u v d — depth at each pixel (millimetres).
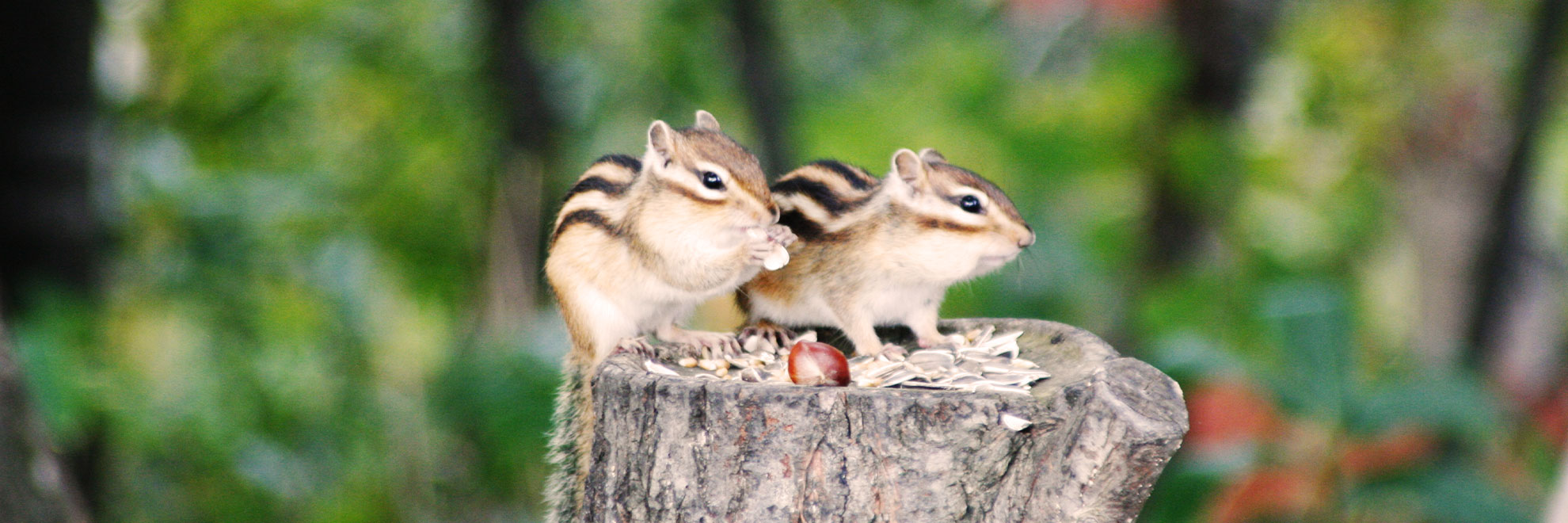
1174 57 11961
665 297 6801
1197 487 8094
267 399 13078
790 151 13281
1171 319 11297
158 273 13023
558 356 11336
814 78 16172
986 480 4660
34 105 10156
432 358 15148
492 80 13336
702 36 15172
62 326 9250
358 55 15422
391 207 15641
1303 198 16141
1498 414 8336
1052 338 6098
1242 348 11070
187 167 13234
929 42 15641
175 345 12727
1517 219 14766
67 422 8688
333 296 13727
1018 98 12867
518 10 12914
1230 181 12484
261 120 15516
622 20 15539
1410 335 17641
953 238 6785
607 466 5156
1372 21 16609
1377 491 7852
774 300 7223
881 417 4637
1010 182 13461
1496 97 16656
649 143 6809
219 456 12172
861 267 6895
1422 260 17484
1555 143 17312
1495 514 7637
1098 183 13961
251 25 15062
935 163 7270
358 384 13602
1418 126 17062
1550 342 16141
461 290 15852
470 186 15406
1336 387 7945
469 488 12844
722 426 4754
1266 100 16141
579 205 7055
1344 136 17078
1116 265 13320
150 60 14766
